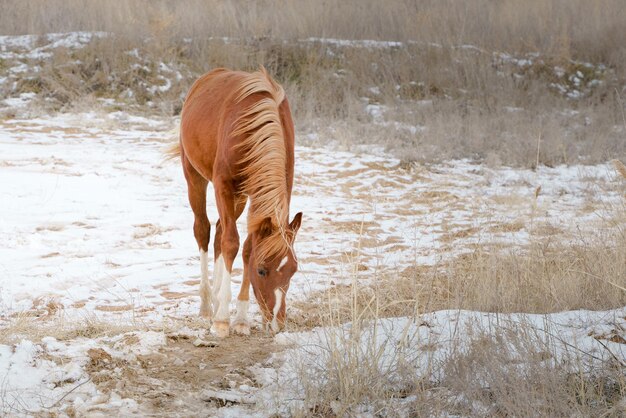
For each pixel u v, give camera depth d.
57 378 7.73
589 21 35.91
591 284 10.86
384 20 35.56
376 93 30.67
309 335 9.21
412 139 25.95
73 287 11.61
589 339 8.61
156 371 8.28
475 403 7.12
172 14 32.97
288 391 7.68
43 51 30.62
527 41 34.44
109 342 9.00
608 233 13.98
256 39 32.78
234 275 12.75
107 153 21.91
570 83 32.41
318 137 25.55
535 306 10.31
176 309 10.79
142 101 29.03
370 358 8.00
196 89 11.85
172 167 20.95
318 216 17.09
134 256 13.49
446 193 20.08
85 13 33.25
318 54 32.31
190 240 14.76
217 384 7.95
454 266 12.96
